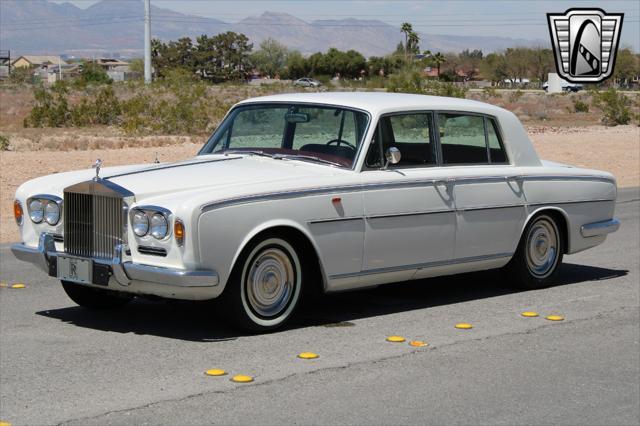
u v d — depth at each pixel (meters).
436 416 5.55
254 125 8.41
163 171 7.61
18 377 6.15
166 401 5.70
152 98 45.06
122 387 5.96
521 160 8.95
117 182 7.19
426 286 9.34
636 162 25.23
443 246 8.22
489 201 8.52
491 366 6.62
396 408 5.67
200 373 6.28
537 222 9.09
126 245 7.00
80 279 7.23
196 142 29.22
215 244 6.82
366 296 8.84
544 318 8.09
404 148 8.02
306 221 7.27
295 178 7.39
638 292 9.22
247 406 5.64
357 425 5.37
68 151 24.91
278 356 6.72
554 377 6.41
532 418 5.58
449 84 43.31
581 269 10.40
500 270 9.20
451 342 7.23
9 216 14.20
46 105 37.44
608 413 5.70
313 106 8.16
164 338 7.18
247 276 7.16
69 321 7.72
